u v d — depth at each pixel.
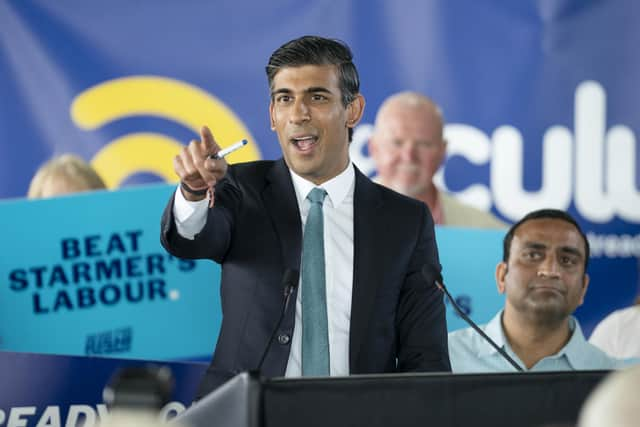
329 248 7.42
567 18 11.41
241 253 7.28
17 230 10.56
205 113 10.99
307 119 7.36
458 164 11.30
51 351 10.53
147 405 3.49
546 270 10.55
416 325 7.32
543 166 11.36
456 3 11.30
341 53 7.56
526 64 11.35
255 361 6.96
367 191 7.66
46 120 10.68
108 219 10.73
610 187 11.43
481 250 11.27
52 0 10.73
